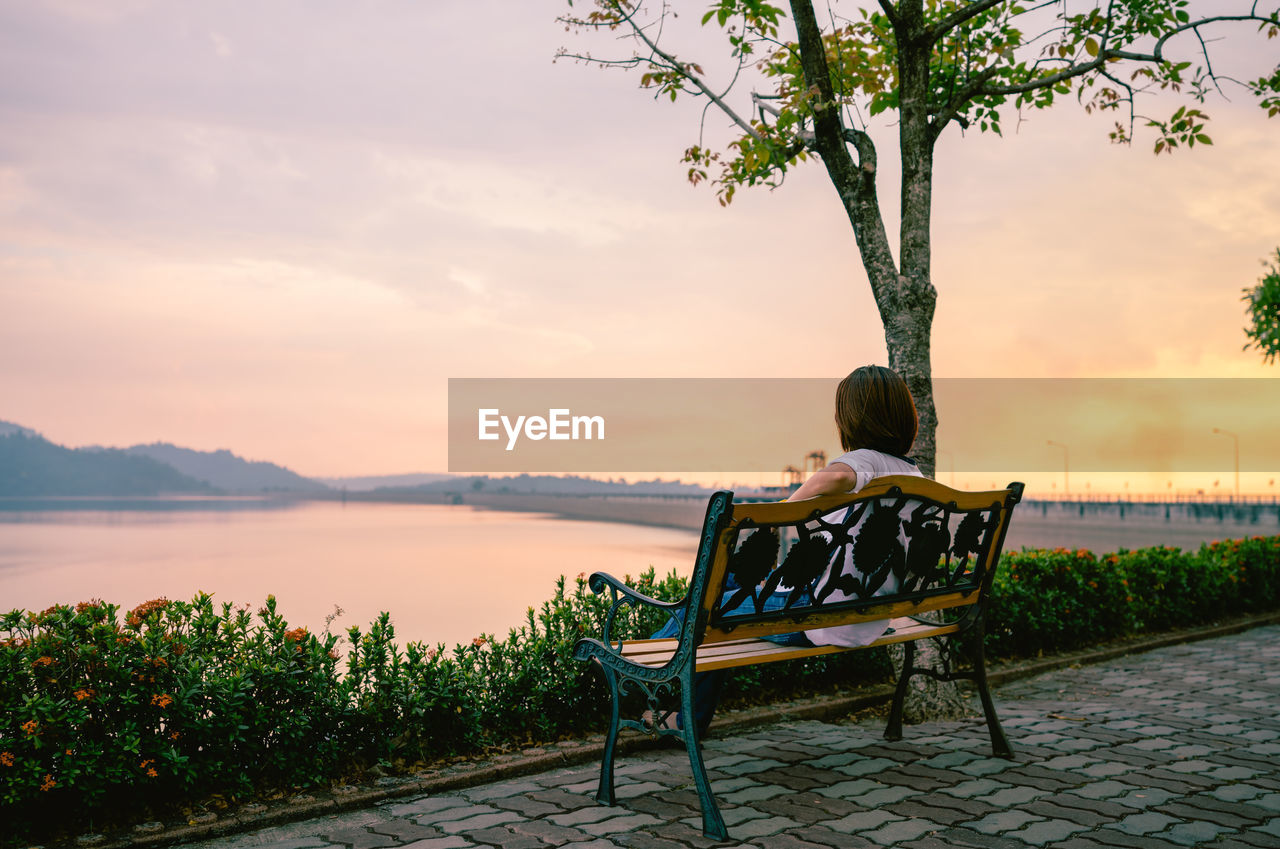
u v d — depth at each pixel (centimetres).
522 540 6538
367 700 393
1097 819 331
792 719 514
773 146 601
